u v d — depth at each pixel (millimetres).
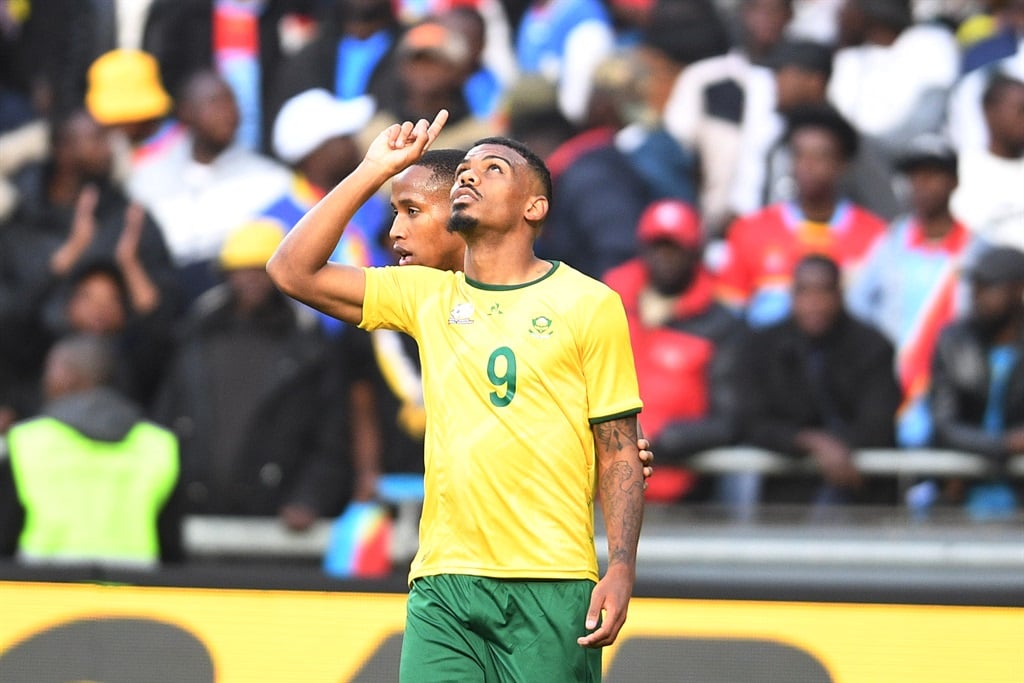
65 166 28734
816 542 22500
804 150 27781
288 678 17203
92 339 24469
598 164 27375
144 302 27734
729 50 30188
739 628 17016
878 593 17078
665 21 29969
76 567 17922
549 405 12344
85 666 17453
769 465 25266
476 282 12758
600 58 29672
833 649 16844
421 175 13742
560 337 12398
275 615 17562
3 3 33312
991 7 30938
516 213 12648
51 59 32656
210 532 25266
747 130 29469
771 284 27469
